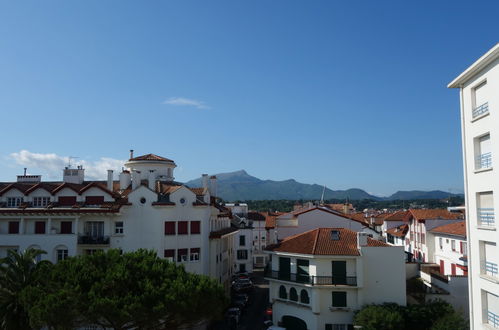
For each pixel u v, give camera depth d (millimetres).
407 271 50969
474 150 25828
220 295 29469
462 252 46375
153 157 55656
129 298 25422
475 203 25703
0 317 30047
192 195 45781
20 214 42219
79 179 49875
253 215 96000
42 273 30047
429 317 35562
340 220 57062
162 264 30406
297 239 43625
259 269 90188
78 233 42750
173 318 27891
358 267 38781
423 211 62250
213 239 48125
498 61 23156
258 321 46688
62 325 25125
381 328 34469
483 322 24750
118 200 44438
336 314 38875
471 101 26109
